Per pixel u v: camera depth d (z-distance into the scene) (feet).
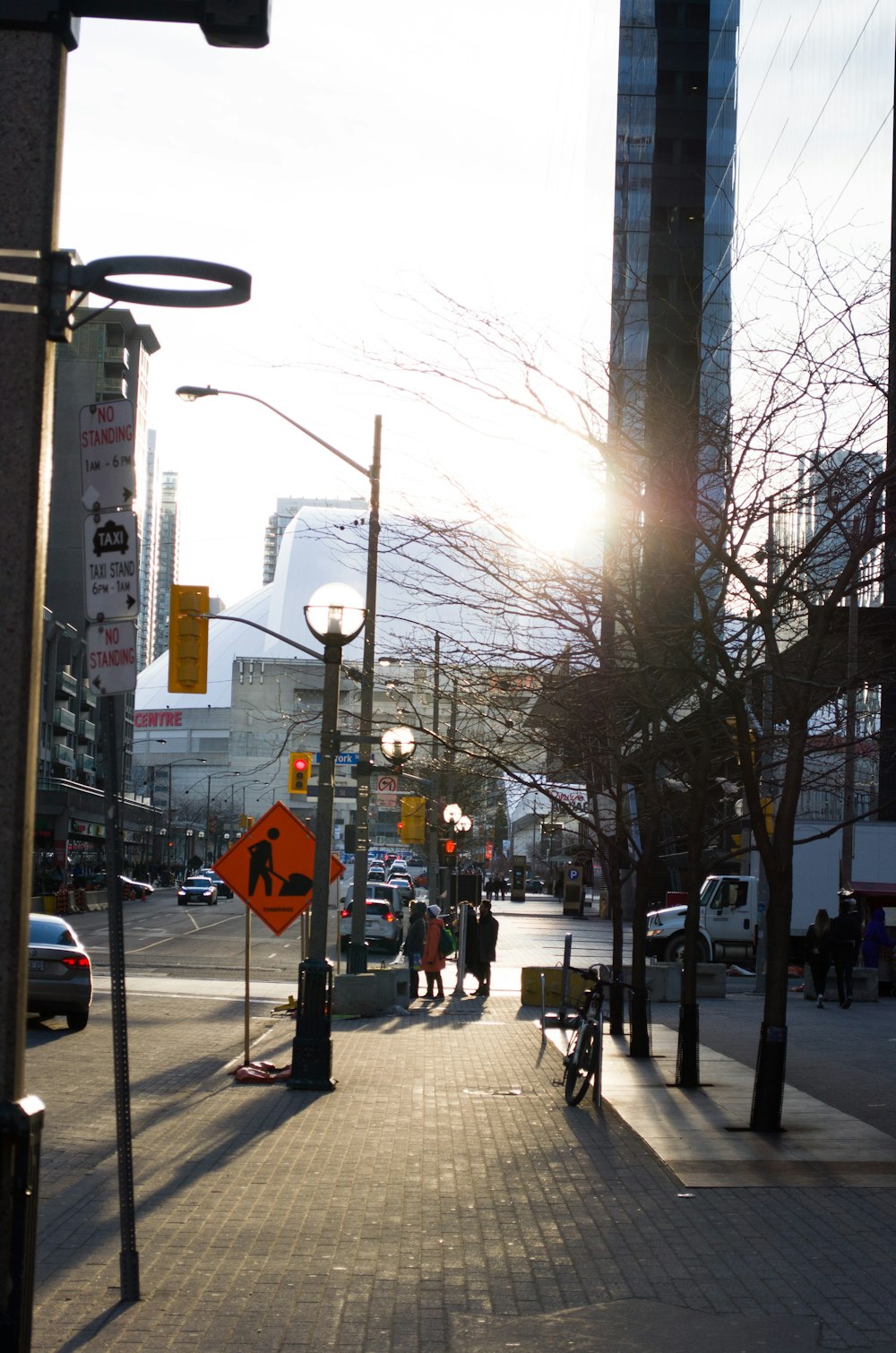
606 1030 73.46
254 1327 21.91
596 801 69.31
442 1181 33.73
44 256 16.57
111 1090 48.26
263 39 18.03
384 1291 24.12
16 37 16.78
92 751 368.07
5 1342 14.93
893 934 119.34
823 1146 38.65
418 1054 62.08
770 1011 41.70
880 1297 23.84
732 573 43.39
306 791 102.27
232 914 225.15
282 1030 71.77
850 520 45.16
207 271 19.08
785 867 42.29
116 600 22.88
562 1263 26.13
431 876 139.03
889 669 49.65
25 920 16.07
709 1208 31.07
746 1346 21.03
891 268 57.47
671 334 54.08
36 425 16.38
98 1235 27.86
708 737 51.88
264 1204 30.83
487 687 50.37
